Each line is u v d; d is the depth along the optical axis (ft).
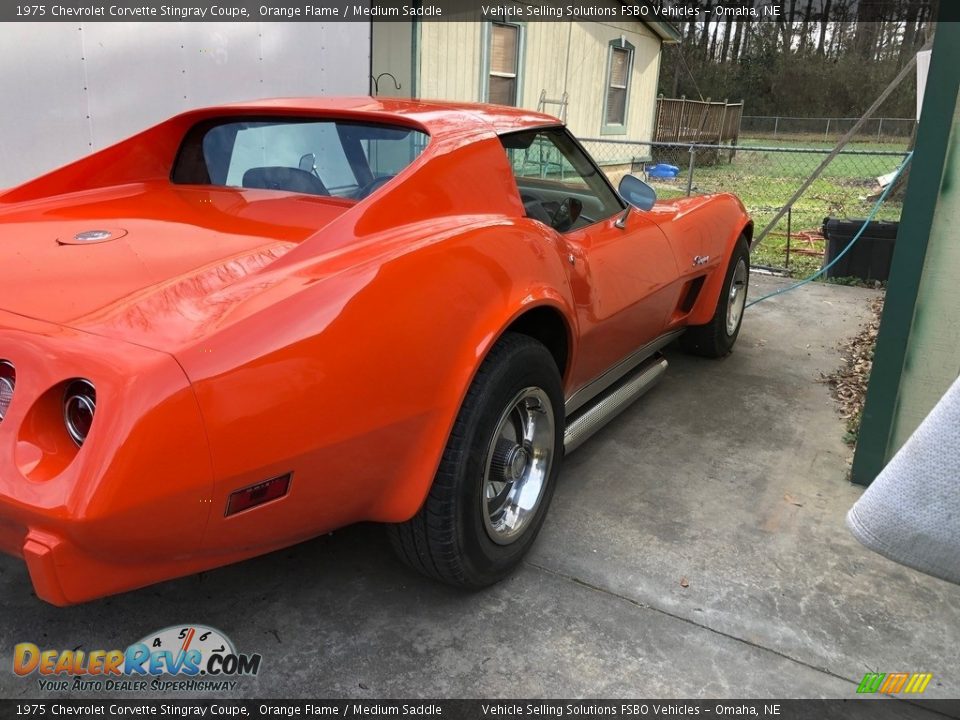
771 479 10.31
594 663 6.82
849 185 52.90
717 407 12.79
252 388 5.08
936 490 3.83
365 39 16.99
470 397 6.78
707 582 8.00
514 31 33.35
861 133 102.32
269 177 8.59
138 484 4.62
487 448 6.96
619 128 46.62
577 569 8.17
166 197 8.33
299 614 7.39
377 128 8.15
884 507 4.01
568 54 38.50
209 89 14.85
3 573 7.82
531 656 6.89
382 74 24.99
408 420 6.15
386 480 6.29
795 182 53.83
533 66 35.47
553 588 7.85
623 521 9.14
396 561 8.29
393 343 5.91
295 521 5.78
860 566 8.35
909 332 9.38
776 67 131.44
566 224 9.41
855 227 21.86
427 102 9.20
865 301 20.22
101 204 8.02
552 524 9.02
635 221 10.87
